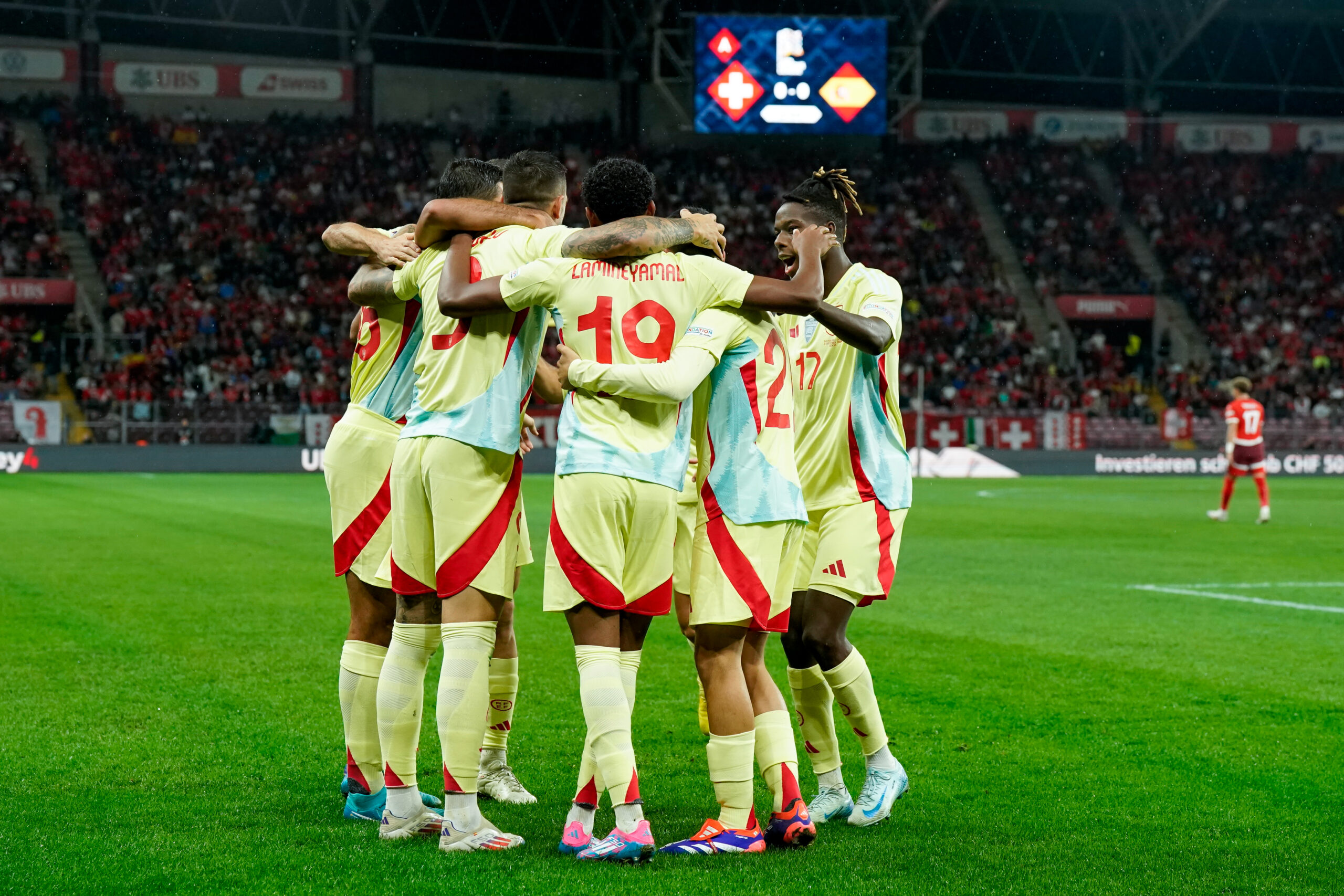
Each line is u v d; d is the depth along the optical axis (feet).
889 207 204.85
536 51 197.98
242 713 29.40
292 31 188.85
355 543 21.98
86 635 39.78
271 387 160.15
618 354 19.51
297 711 29.66
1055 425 165.58
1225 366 189.37
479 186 21.58
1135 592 52.31
